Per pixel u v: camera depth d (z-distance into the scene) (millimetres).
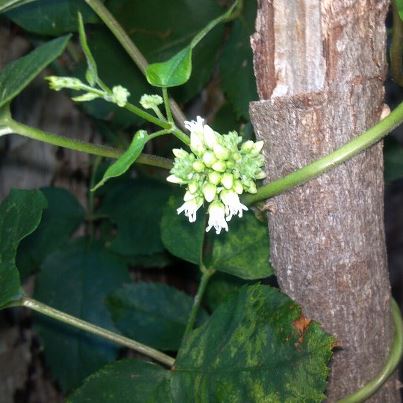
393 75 215
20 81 183
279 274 199
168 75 167
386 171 290
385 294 199
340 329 197
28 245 322
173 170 179
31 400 375
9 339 364
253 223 232
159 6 284
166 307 270
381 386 206
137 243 316
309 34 168
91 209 332
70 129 355
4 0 229
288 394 186
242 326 201
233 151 178
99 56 292
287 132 176
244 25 280
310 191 180
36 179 357
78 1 267
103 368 219
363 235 186
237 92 282
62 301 321
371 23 169
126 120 300
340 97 171
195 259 234
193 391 206
